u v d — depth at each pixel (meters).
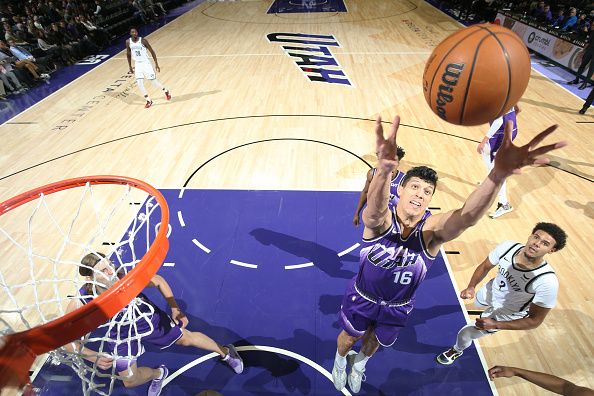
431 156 5.48
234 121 6.59
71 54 10.16
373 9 14.54
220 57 9.82
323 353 3.03
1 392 1.26
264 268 3.77
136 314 2.36
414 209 1.72
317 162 5.42
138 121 6.71
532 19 9.98
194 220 4.38
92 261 2.34
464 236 4.10
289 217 4.40
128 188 2.86
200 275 3.71
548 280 2.25
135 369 2.55
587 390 2.19
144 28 13.27
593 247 3.90
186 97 7.59
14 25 10.38
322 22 13.02
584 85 7.48
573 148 5.59
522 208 4.49
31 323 3.18
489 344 3.06
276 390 2.79
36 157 5.71
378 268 1.92
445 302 3.39
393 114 6.69
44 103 7.62
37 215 4.50
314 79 8.24
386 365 2.93
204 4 17.05
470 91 1.67
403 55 9.55
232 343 3.12
